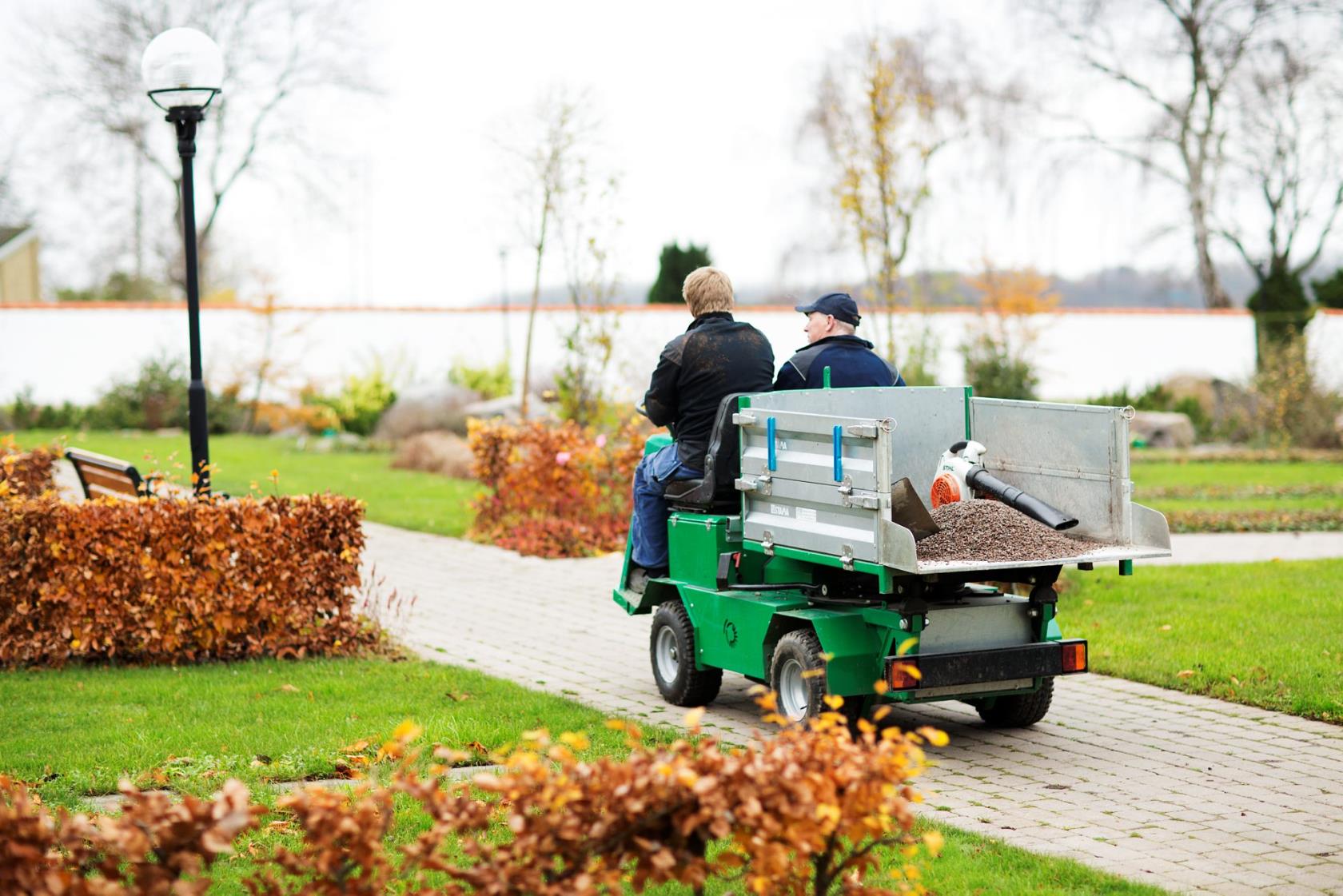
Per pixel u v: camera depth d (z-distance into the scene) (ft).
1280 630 29.17
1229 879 14.97
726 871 12.88
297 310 98.02
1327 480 70.13
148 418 94.89
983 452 21.80
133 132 140.15
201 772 18.67
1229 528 49.96
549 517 45.16
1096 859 15.66
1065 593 33.78
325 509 27.37
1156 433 93.30
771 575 22.66
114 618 26.07
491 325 99.45
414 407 86.69
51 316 96.02
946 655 19.77
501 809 16.34
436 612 33.09
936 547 19.27
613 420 53.57
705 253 113.19
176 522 26.35
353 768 16.38
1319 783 18.97
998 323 95.71
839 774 10.71
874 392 22.38
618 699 24.26
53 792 17.52
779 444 20.86
